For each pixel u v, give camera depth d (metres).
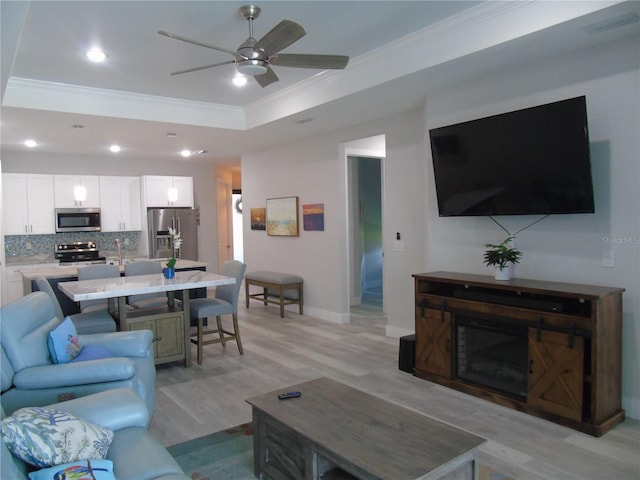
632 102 3.11
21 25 2.62
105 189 8.14
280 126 5.83
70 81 4.74
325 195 6.39
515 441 2.89
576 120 3.13
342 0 3.15
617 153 3.19
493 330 3.48
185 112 5.59
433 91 4.35
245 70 3.12
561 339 3.05
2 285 6.80
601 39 3.16
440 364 3.88
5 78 3.66
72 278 5.18
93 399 2.12
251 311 7.11
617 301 3.08
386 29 3.65
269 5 3.20
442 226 4.39
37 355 2.75
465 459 1.95
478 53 3.40
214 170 9.74
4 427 1.65
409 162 5.15
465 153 3.87
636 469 2.57
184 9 3.21
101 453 1.81
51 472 1.61
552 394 3.12
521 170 3.51
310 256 6.72
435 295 3.93
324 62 3.21
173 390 3.89
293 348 5.08
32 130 5.80
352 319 6.51
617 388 3.11
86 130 5.85
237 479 2.56
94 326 4.04
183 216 8.55
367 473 1.83
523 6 3.09
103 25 3.43
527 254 3.72
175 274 5.05
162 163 9.02
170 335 4.40
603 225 3.27
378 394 3.70
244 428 3.18
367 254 9.09
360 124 5.73
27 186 7.43
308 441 2.13
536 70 3.59
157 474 1.72
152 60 4.18
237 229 11.30
